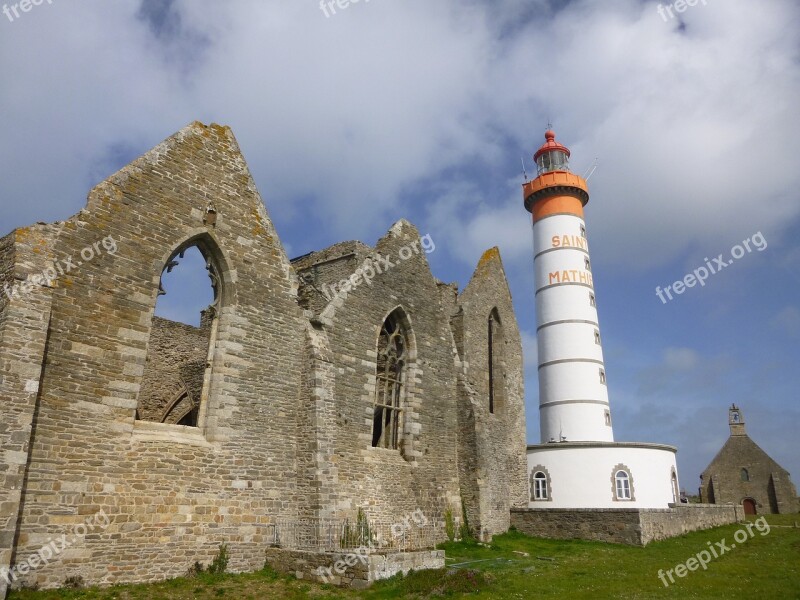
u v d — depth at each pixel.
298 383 21.02
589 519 28.23
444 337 28.55
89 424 15.66
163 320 26.64
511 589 16.16
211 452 18.11
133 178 18.02
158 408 25.75
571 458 33.94
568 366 40.56
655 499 33.66
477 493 26.80
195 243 19.58
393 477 23.75
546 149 47.66
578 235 43.72
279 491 19.48
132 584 15.45
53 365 15.23
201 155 20.03
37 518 14.27
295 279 21.98
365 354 23.84
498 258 36.41
